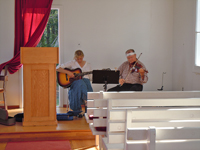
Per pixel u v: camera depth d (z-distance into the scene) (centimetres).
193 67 490
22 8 557
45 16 558
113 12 592
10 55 572
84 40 591
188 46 518
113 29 594
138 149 190
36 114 415
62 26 584
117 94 300
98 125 261
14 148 352
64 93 595
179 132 187
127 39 597
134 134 187
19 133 386
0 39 569
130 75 508
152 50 602
